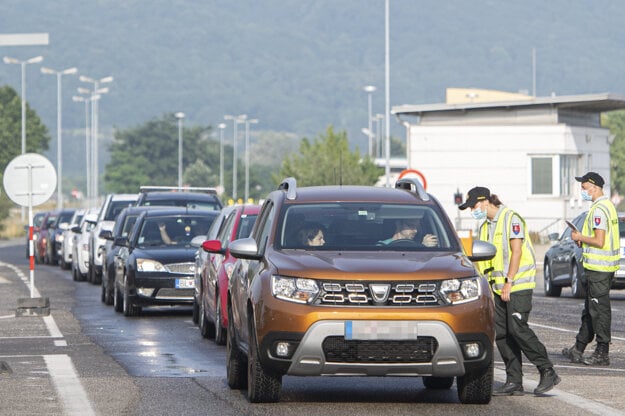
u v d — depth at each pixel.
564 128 124.62
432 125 127.50
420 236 27.30
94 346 37.84
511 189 125.88
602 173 131.50
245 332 26.92
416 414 24.81
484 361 25.25
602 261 33.25
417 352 24.88
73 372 31.19
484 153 126.25
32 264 52.19
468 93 172.50
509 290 27.72
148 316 49.88
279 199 28.27
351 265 25.31
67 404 25.95
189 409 25.31
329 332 24.70
